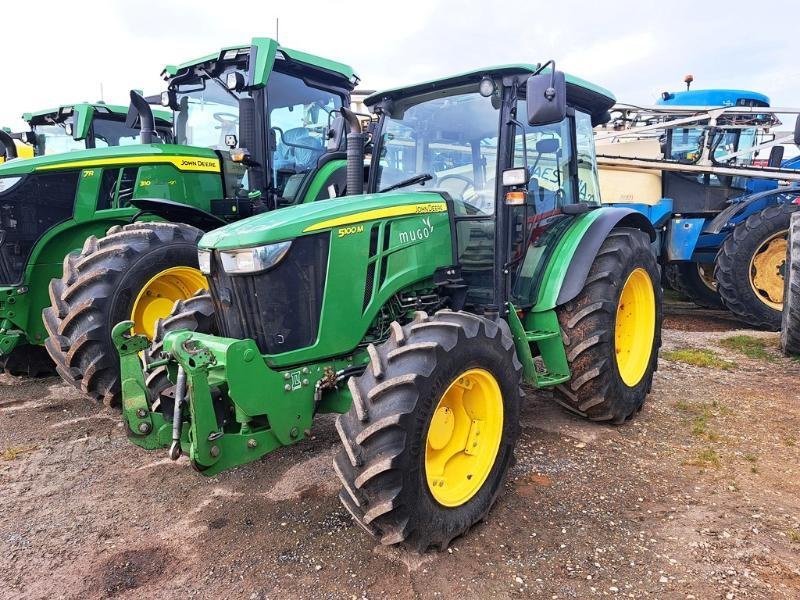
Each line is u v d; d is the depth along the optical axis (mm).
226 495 3135
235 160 5324
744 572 2430
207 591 2369
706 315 8094
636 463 3436
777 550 2574
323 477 3303
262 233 2664
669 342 6238
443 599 2295
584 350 3676
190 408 2418
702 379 4957
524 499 3033
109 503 3074
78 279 4027
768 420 4051
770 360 5527
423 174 3818
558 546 2631
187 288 4699
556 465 3408
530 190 3771
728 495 3051
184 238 4508
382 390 2418
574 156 4160
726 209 7387
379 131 4035
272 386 2643
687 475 3281
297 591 2355
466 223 3600
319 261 2809
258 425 2719
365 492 2406
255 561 2555
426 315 2775
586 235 3805
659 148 8547
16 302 4602
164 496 3141
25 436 3963
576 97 4102
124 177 5020
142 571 2504
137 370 2732
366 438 2359
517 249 3693
